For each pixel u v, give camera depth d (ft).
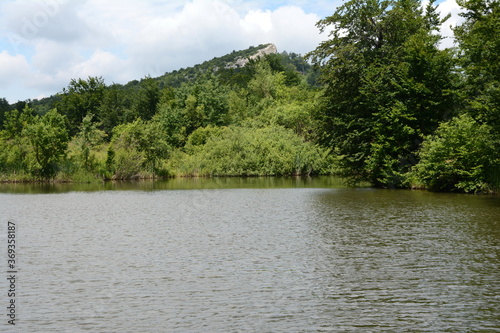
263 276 30.27
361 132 103.60
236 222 53.42
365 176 116.37
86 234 46.16
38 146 146.51
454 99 98.99
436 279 29.14
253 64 367.04
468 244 39.09
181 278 30.01
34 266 33.42
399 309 24.08
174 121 243.81
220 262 33.99
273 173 182.80
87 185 131.85
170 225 51.70
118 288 28.07
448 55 99.40
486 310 23.82
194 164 178.81
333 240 41.55
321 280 29.25
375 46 111.14
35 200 84.23
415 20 107.96
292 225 50.39
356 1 107.34
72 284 28.96
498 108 75.36
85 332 21.52
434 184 94.84
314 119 120.67
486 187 84.17
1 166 147.64
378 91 102.73
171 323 22.47
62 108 297.53
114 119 285.64
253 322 22.48
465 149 84.89
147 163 167.94
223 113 262.26
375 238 42.19
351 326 21.94
